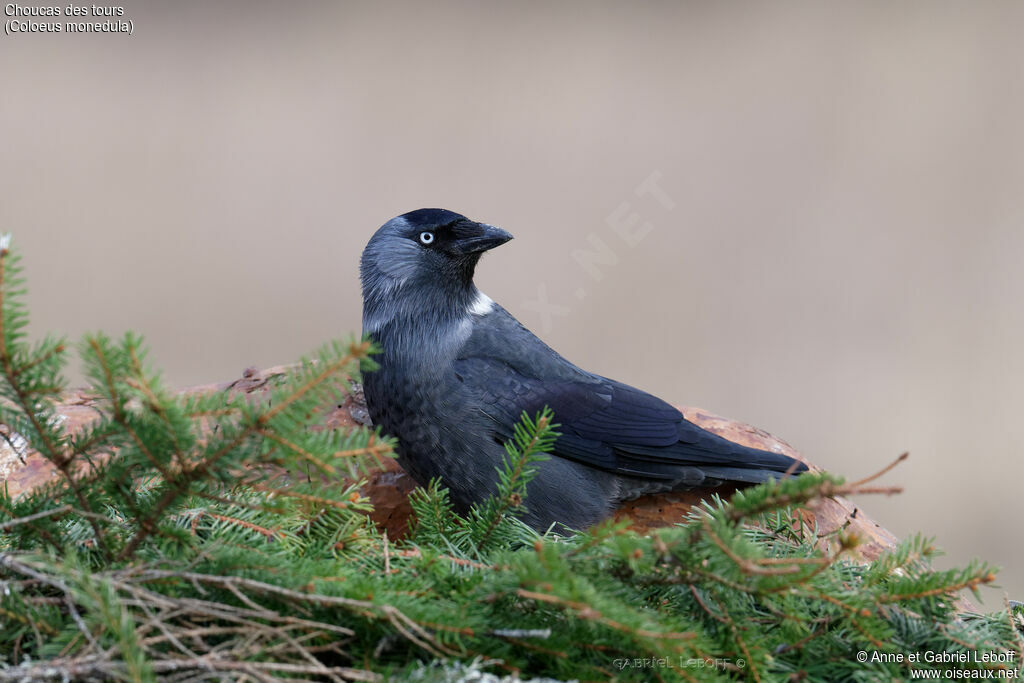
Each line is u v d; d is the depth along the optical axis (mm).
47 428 10781
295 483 10797
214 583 10766
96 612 10125
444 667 10758
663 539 10766
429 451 11070
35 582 10766
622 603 10766
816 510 10977
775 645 10805
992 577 10781
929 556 10812
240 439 10742
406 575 10812
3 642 10766
